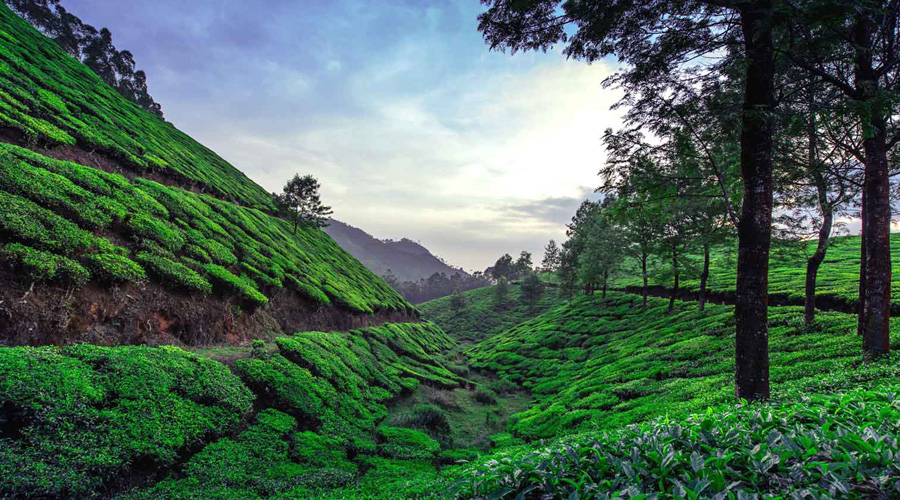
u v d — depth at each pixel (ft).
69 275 51.08
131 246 68.95
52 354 41.63
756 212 32.89
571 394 85.92
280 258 116.67
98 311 54.29
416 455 55.93
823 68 43.37
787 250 90.53
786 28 33.19
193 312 68.90
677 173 43.09
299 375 64.08
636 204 44.80
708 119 39.78
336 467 47.85
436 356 158.51
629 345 115.44
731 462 16.70
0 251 46.78
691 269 125.39
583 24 34.17
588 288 237.04
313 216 187.42
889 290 47.01
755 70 31.94
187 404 44.68
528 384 115.65
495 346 188.44
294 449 48.88
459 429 76.02
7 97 83.97
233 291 79.51
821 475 14.06
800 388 39.93
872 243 47.65
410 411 79.25
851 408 22.57
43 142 82.69
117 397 40.63
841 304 98.99
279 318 95.30
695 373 71.05
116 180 82.12
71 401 36.45
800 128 35.09
